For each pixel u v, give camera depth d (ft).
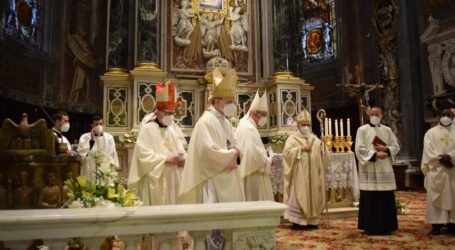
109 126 24.72
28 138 9.75
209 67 26.89
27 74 39.17
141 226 6.36
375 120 17.28
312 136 18.84
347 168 22.12
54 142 10.26
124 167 23.97
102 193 9.68
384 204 16.38
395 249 13.76
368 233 16.53
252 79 29.53
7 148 9.52
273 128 27.35
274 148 25.79
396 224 16.38
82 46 46.14
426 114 38.86
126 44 26.99
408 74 40.32
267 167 14.74
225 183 10.09
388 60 42.47
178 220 6.55
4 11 36.19
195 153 10.32
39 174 9.57
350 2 49.16
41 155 9.77
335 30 51.19
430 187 16.47
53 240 6.08
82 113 45.21
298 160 18.01
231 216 6.81
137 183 12.24
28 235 5.88
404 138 40.22
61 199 10.07
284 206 7.10
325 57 52.60
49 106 42.01
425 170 16.93
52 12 43.34
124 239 6.40
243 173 14.37
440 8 38.01
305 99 29.35
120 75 25.21
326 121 23.00
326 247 14.11
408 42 40.52
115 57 26.30
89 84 46.78
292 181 18.20
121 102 25.16
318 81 52.70
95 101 47.37
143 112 24.27
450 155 15.85
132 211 6.43
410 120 39.81
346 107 48.16
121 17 26.81
